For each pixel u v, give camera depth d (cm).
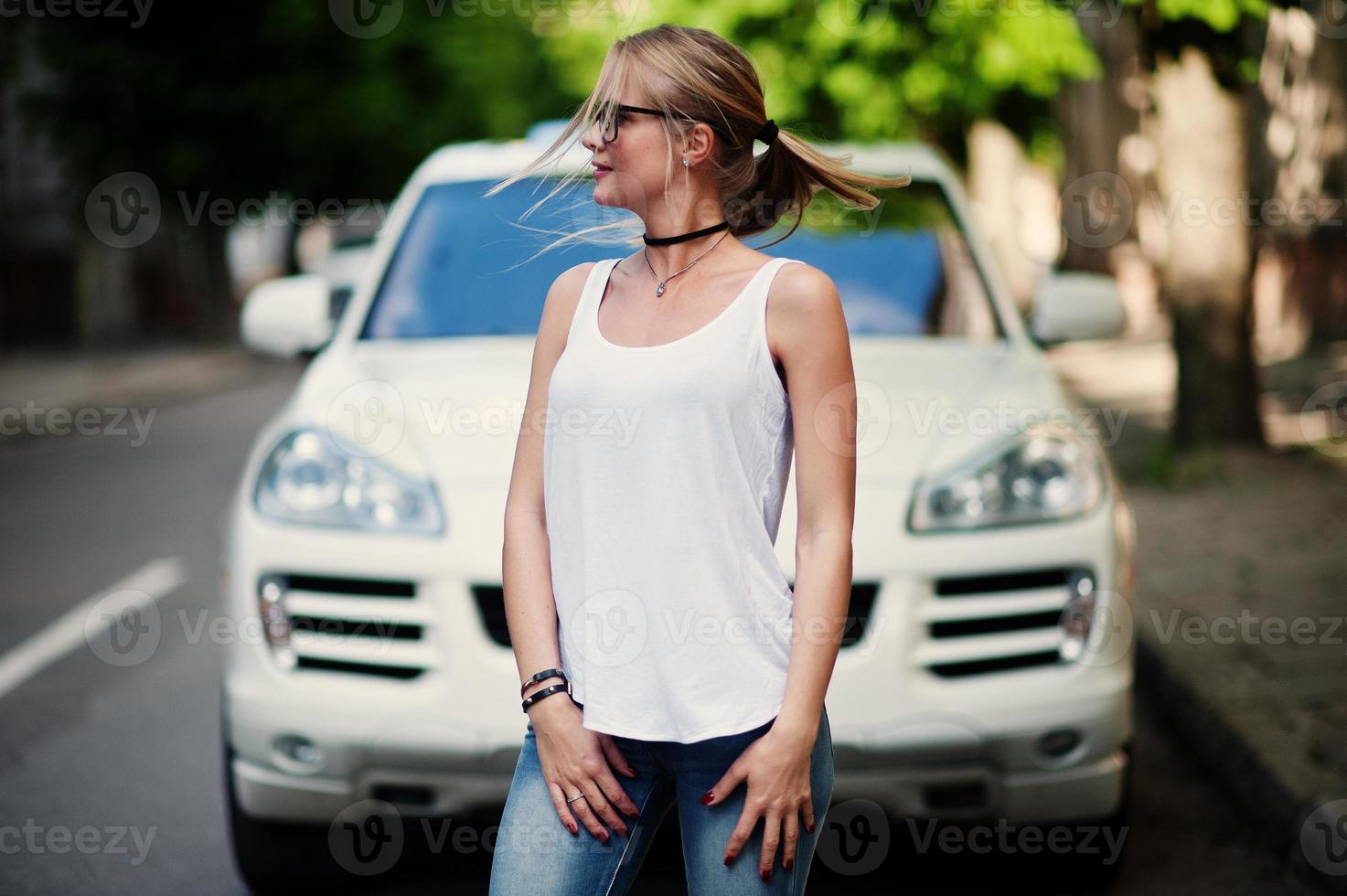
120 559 1045
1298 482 1088
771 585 253
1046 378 491
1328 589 779
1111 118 2789
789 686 246
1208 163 1143
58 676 746
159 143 2697
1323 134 1983
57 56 2669
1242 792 532
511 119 2720
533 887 253
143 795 565
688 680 247
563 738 254
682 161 253
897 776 404
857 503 415
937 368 489
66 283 4003
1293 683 614
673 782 265
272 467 441
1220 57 888
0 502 1338
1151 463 1155
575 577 256
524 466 271
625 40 261
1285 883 467
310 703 414
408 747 406
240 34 2633
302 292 629
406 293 550
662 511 246
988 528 418
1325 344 1995
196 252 4062
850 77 1166
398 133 2661
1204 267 1159
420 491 423
